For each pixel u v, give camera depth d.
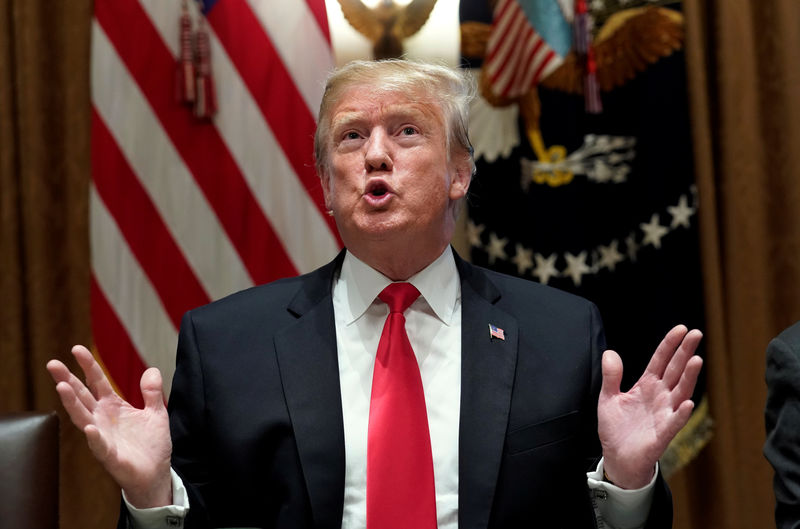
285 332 1.94
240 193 3.44
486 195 3.43
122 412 1.67
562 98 3.41
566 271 3.39
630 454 1.66
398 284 1.95
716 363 3.35
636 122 3.41
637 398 1.71
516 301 2.02
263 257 3.42
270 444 1.83
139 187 3.44
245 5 3.44
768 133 3.50
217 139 3.44
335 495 1.77
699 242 3.38
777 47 3.48
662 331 3.34
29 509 1.79
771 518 3.39
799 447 1.73
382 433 1.79
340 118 1.92
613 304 3.42
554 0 3.38
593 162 3.40
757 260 3.45
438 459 1.81
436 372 1.91
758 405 3.42
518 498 1.78
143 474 1.63
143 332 3.43
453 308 1.98
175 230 3.44
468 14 3.47
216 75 3.45
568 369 1.89
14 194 3.57
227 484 1.83
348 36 3.40
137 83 3.45
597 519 1.75
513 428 1.83
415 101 1.91
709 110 3.51
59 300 3.57
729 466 3.37
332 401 1.85
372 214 1.86
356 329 1.95
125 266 3.43
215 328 1.97
